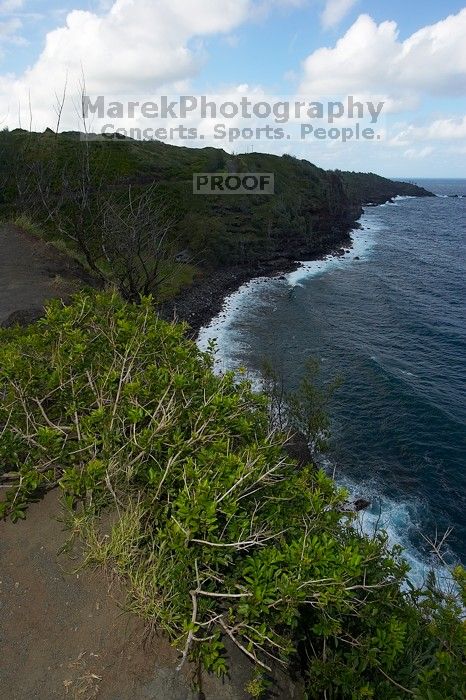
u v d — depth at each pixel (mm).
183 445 3555
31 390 4156
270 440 4059
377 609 2953
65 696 2559
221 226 41156
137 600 2893
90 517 3365
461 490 13562
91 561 3189
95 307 5664
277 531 3186
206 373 4633
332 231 59219
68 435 3992
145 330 5055
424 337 26578
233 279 37406
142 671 2709
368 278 40344
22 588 3053
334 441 15375
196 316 27969
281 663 2947
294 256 46625
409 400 18219
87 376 4254
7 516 3541
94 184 18188
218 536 3107
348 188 88875
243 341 24891
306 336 26141
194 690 2676
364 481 13719
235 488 3154
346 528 3639
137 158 48281
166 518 3203
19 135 26281
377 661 2752
